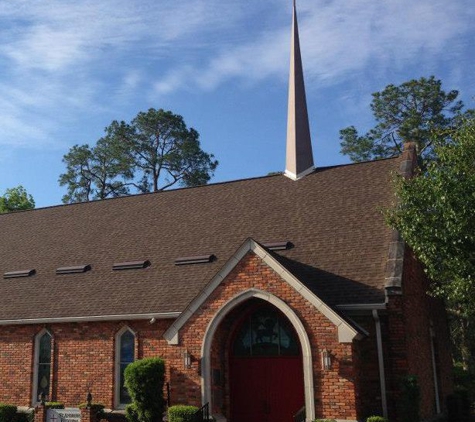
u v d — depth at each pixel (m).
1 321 22.20
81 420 18.16
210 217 24.70
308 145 26.55
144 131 56.41
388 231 19.58
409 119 46.09
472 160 15.88
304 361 16.09
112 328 20.70
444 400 21.64
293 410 17.55
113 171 55.81
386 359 16.83
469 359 37.25
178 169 56.47
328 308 16.02
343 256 19.25
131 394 17.67
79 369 20.94
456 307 26.23
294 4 29.53
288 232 21.58
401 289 16.80
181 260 22.03
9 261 26.61
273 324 18.31
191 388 17.45
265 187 25.83
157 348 19.70
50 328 21.83
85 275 23.50
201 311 17.77
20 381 21.89
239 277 17.41
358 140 49.00
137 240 24.77
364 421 16.02
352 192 22.83
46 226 29.14
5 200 50.59
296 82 27.48
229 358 18.42
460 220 15.11
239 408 18.11
